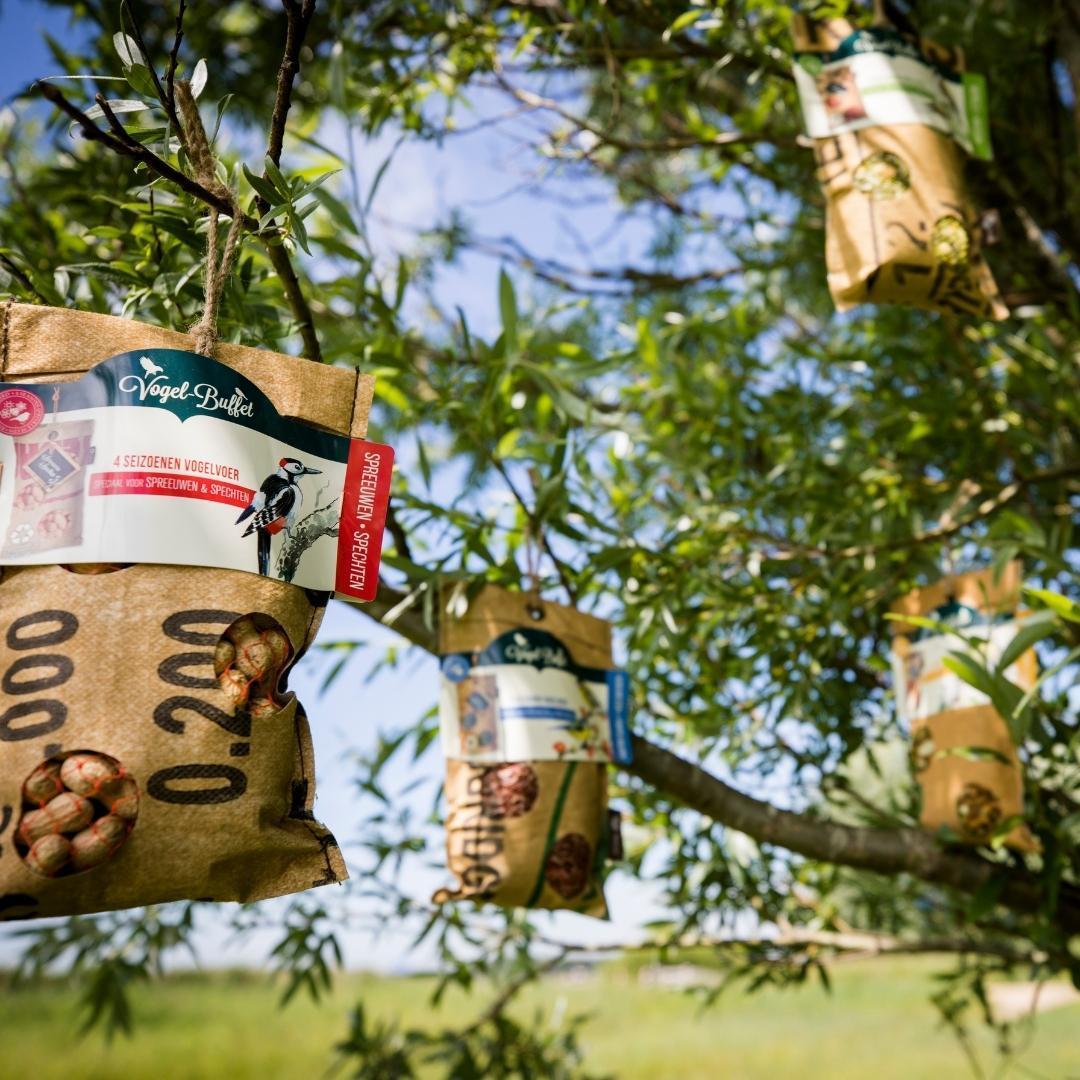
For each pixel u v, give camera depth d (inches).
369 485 43.8
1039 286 105.4
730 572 98.1
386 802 96.5
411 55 92.4
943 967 573.0
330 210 72.1
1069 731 87.0
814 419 109.3
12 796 36.8
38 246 80.4
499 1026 111.8
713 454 104.8
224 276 43.6
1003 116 103.3
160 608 39.2
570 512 83.9
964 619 84.1
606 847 76.5
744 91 120.8
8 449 38.9
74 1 94.2
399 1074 109.1
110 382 39.9
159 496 39.5
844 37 78.4
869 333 112.7
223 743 38.9
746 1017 494.3
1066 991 361.7
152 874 37.7
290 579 41.4
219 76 110.6
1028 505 103.1
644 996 493.4
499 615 74.4
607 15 85.8
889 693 106.3
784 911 108.0
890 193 74.0
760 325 114.2
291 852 40.2
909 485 102.5
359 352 75.1
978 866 90.7
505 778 72.1
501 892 71.4
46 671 37.9
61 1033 425.4
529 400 105.7
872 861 90.3
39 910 36.9
